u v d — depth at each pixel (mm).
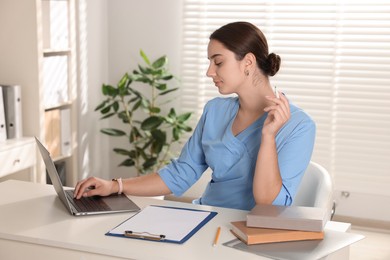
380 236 4090
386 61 4172
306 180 2449
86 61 4453
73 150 4320
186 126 4355
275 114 2049
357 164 4293
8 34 3855
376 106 4223
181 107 4656
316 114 4344
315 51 4305
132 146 4816
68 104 4297
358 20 4203
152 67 4348
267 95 2250
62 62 4145
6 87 3758
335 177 4340
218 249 1748
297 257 1680
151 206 2166
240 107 2324
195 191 4656
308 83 4340
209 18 4512
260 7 4395
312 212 1880
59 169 4219
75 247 1793
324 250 1731
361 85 4238
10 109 3775
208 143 2367
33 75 3854
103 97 4727
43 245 1844
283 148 2166
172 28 4609
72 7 4172
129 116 4477
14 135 3803
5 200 2240
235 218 2043
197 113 4625
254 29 2227
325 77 4305
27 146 3787
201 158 2465
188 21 4566
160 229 1908
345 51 4242
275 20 4371
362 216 4328
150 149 4637
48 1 3953
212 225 1963
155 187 2416
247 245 1771
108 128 4516
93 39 4539
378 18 4148
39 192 2352
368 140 4258
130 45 4730
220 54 2207
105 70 4758
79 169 4449
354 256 3672
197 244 1788
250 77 2229
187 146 2488
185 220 2000
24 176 3898
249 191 2287
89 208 2109
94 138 4633
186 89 4629
